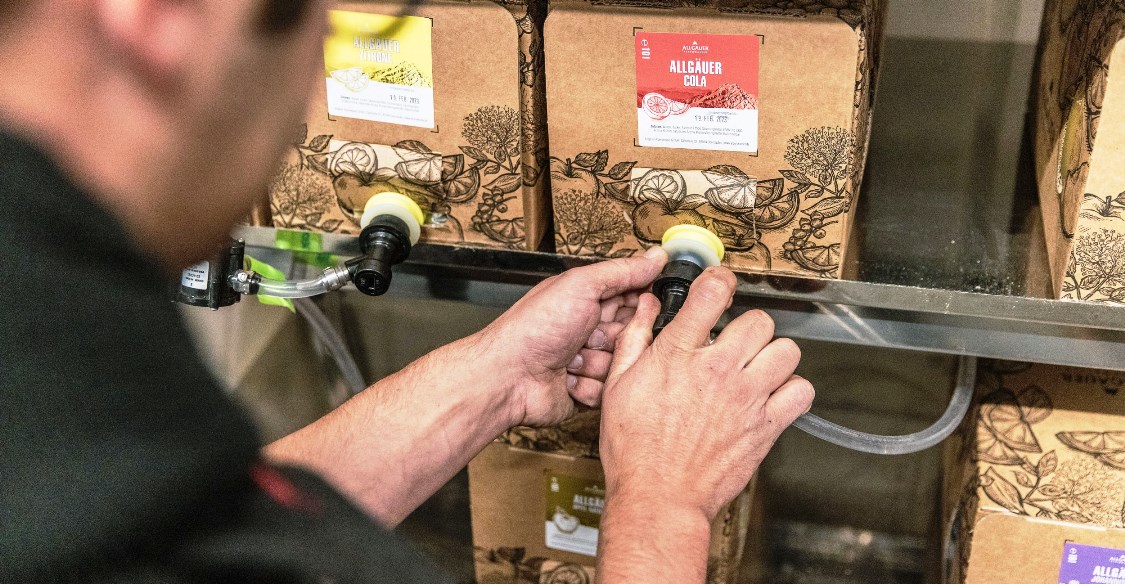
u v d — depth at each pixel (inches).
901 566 58.1
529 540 50.2
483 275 41.5
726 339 33.1
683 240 35.1
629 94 33.0
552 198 36.2
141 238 16.1
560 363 38.9
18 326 14.1
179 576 15.6
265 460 18.1
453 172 35.9
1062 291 33.8
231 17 15.4
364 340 61.1
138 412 14.9
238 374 56.3
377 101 35.0
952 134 45.8
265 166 17.5
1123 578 37.8
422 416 36.8
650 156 34.0
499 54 33.2
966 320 37.5
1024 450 39.8
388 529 19.2
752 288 36.7
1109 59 28.9
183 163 16.0
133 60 14.9
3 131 14.2
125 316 15.0
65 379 14.4
